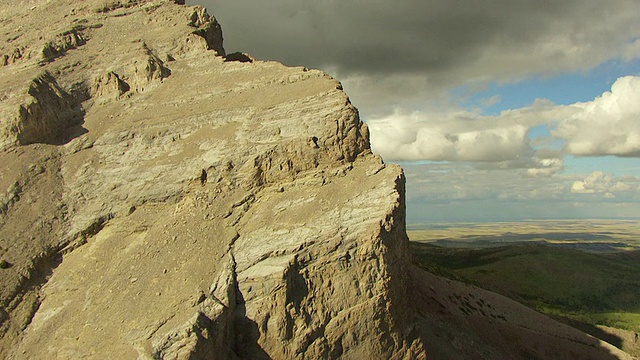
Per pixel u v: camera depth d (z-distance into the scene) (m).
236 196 36.62
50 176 38.38
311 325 31.77
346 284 33.62
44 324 29.77
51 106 42.50
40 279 32.78
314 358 31.30
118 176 38.97
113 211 37.12
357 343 33.28
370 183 37.44
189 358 25.83
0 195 35.28
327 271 33.38
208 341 27.52
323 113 39.78
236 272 32.25
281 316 30.88
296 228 34.19
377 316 34.22
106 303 30.08
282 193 36.94
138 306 29.34
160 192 37.28
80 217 36.62
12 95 40.75
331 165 38.28
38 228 34.75
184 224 34.88
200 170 37.41
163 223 35.44
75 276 32.69
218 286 30.97
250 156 38.06
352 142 39.22
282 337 30.70
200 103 44.31
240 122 41.31
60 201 37.19
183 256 32.59
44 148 40.03
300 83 44.34
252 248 33.28
